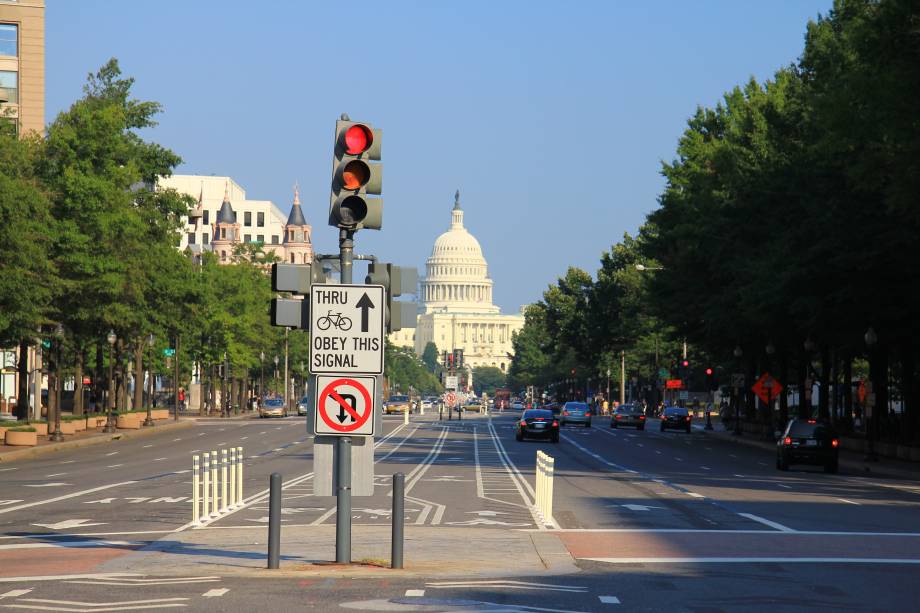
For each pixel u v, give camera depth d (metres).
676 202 85.38
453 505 30.41
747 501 32.44
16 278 52.44
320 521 26.11
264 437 75.25
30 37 108.00
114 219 65.81
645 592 15.83
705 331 87.38
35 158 66.06
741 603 14.91
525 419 73.00
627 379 165.88
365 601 14.66
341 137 17.11
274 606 14.22
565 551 20.64
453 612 13.84
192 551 20.28
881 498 34.59
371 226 17.09
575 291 174.62
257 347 132.12
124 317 71.69
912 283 56.84
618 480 41.06
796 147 65.25
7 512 28.25
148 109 81.50
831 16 65.69
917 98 41.47
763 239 70.12
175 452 58.38
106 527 24.88
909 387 63.19
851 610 14.46
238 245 139.00
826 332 63.19
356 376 17.19
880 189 51.41
